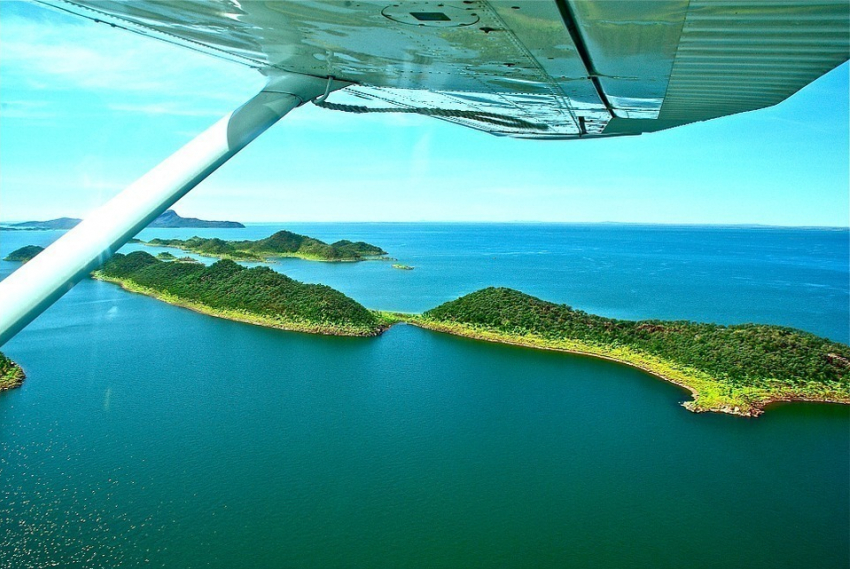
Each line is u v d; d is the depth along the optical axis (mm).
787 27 2711
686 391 40000
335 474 29141
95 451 30812
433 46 3752
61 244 3295
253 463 30000
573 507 26625
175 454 30609
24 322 3154
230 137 4004
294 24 3564
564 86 4344
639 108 4734
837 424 34438
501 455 31422
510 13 2986
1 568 21625
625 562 22984
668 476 29312
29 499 26109
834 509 26547
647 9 2654
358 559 22859
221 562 22484
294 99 4590
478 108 5691
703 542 24234
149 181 3605
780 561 23141
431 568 22453
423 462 30562
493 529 24891
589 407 37844
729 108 4336
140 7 3816
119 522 24656
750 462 30609
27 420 34688
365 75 4656
